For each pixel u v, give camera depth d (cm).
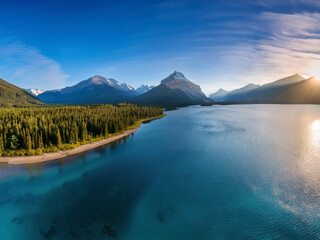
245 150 7850
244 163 6469
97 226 3641
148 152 8019
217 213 3944
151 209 4128
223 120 16900
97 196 4691
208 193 4684
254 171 5831
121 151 8244
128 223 3709
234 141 9275
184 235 3384
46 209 4184
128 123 14200
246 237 3303
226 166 6256
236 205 4188
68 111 16075
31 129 8519
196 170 6028
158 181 5394
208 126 13750
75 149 8431
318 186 4897
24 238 3350
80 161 7088
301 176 5450
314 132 11131
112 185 5231
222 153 7544
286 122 15212
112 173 6006
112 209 4159
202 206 4191
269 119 17225
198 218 3809
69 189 5041
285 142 8975
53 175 5909
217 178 5444
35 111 15788
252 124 14300
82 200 4519
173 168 6250
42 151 7912
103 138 10375
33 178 5712
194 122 16112
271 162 6519
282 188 4825
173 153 7756
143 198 4566
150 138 10488
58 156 7581
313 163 6362
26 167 6531
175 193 4741
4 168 6444
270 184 5038
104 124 10962
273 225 3566
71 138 9075
